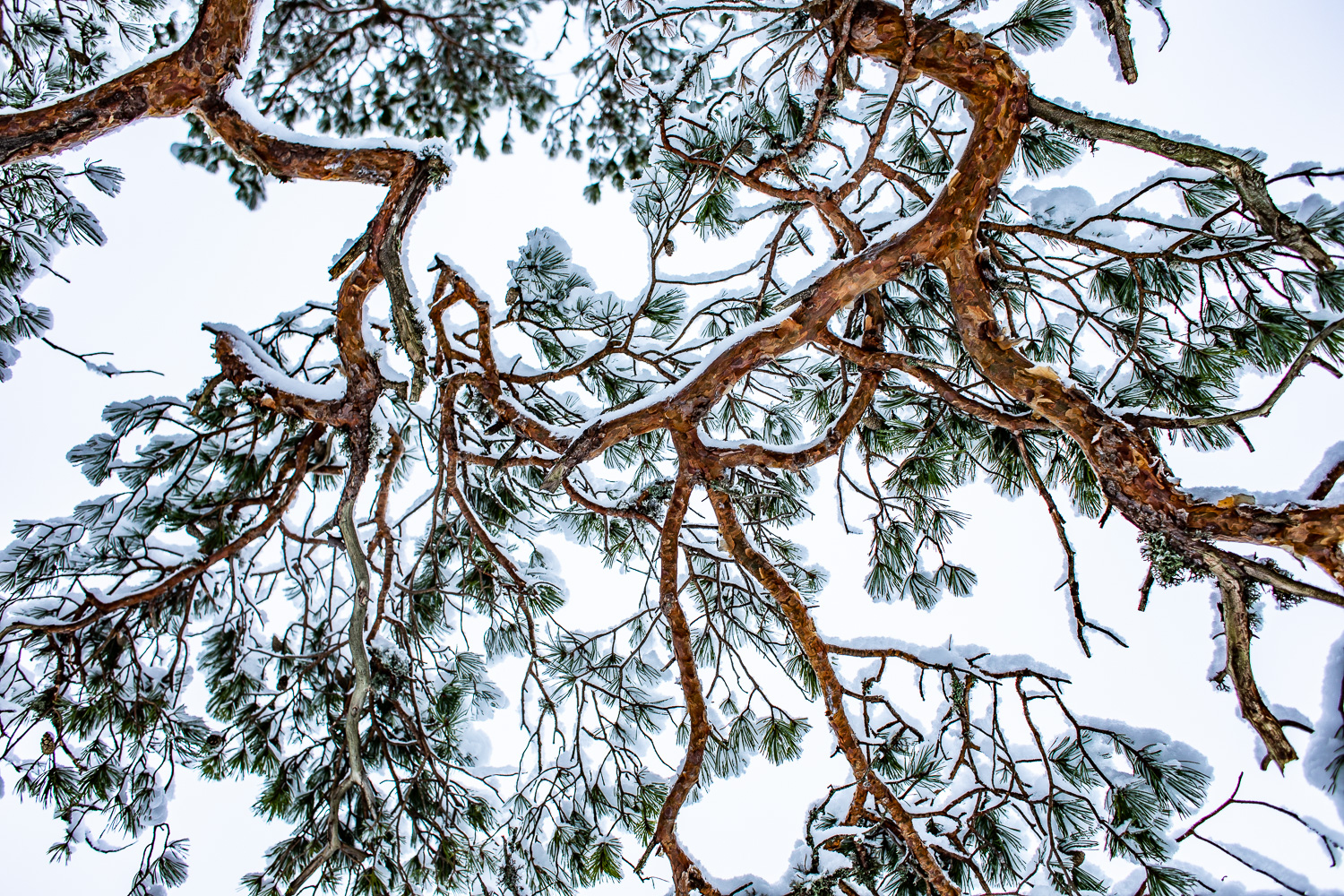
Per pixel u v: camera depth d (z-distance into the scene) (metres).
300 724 3.67
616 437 2.58
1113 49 2.46
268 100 3.52
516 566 3.95
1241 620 1.93
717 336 3.93
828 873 2.74
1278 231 2.29
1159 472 2.06
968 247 2.42
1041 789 3.19
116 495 3.08
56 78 3.54
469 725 3.95
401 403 3.96
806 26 2.97
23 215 3.41
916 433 3.77
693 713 2.65
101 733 3.30
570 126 3.83
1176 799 2.77
